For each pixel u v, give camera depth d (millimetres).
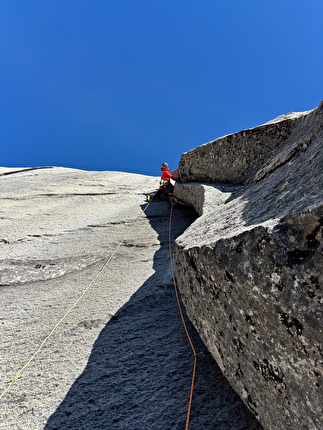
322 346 830
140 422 1481
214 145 5219
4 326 2584
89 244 4613
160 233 5133
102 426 1488
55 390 1774
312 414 895
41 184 9484
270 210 1475
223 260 1326
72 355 2102
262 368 1155
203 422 1422
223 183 4988
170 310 2576
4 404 1705
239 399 1503
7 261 3953
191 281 1853
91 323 2500
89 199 7781
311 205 952
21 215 6082
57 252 4293
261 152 4117
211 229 1968
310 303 867
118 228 5434
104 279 3447
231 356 1421
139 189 9477
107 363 1970
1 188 8820
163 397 1625
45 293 3217
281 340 1011
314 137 2109
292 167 1937
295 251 956
